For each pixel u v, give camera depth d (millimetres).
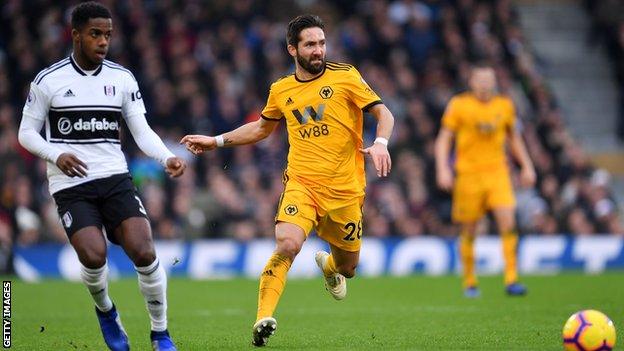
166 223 52719
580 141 75938
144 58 61531
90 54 20797
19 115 60156
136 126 21375
